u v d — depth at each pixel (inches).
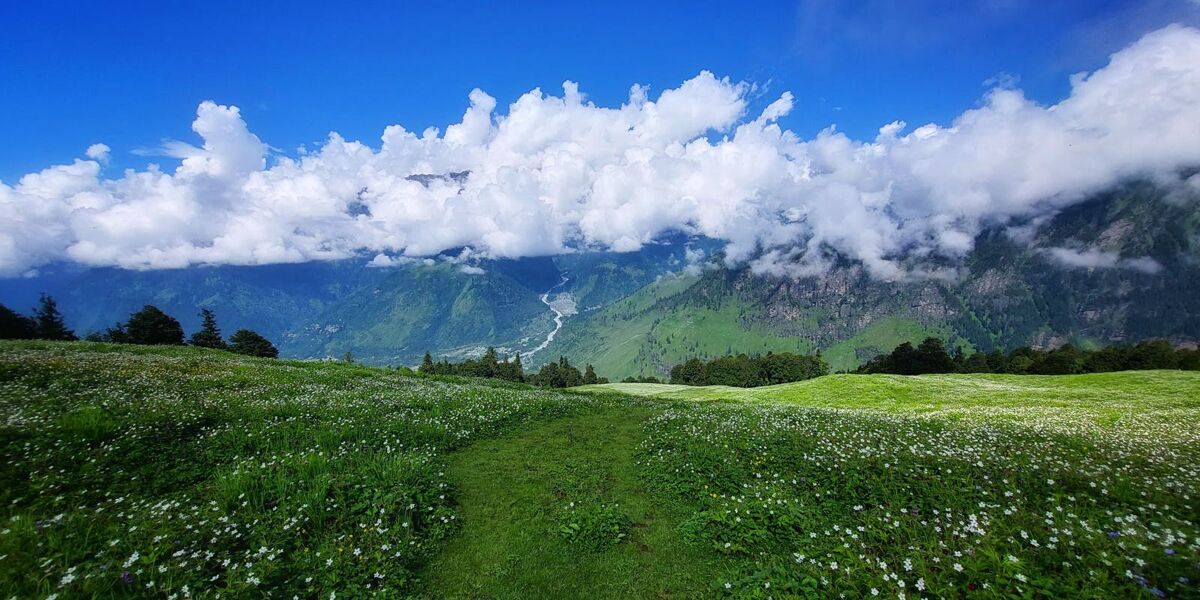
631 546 487.2
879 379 2331.4
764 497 544.7
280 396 1048.2
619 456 788.0
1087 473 537.0
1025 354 5334.6
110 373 1117.1
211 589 353.4
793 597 354.0
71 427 660.1
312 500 493.0
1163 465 598.2
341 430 775.1
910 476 545.0
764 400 2183.8
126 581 342.6
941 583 343.3
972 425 869.2
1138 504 464.1
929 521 443.5
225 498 499.8
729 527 487.8
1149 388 1840.6
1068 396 1744.6
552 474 693.3
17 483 501.4
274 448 679.7
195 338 4242.1
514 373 5940.0
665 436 872.3
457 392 1366.9
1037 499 477.7
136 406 818.2
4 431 617.9
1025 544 380.8
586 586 424.5
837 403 1969.7
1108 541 362.3
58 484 508.1
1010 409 1453.0
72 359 1243.8
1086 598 305.9
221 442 682.8
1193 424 1021.2
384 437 770.2
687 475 650.2
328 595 366.9
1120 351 4475.9
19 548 369.1
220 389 1096.8
